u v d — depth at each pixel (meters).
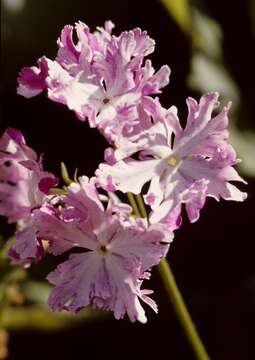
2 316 0.53
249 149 0.60
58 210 0.37
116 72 0.38
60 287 0.37
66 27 0.38
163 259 0.41
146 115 0.37
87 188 0.36
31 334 0.58
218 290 0.60
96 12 0.61
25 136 0.62
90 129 0.62
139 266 0.37
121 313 0.37
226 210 0.60
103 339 0.59
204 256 0.60
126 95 0.37
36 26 0.60
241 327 0.59
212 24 0.65
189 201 0.37
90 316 0.59
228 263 0.60
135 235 0.37
